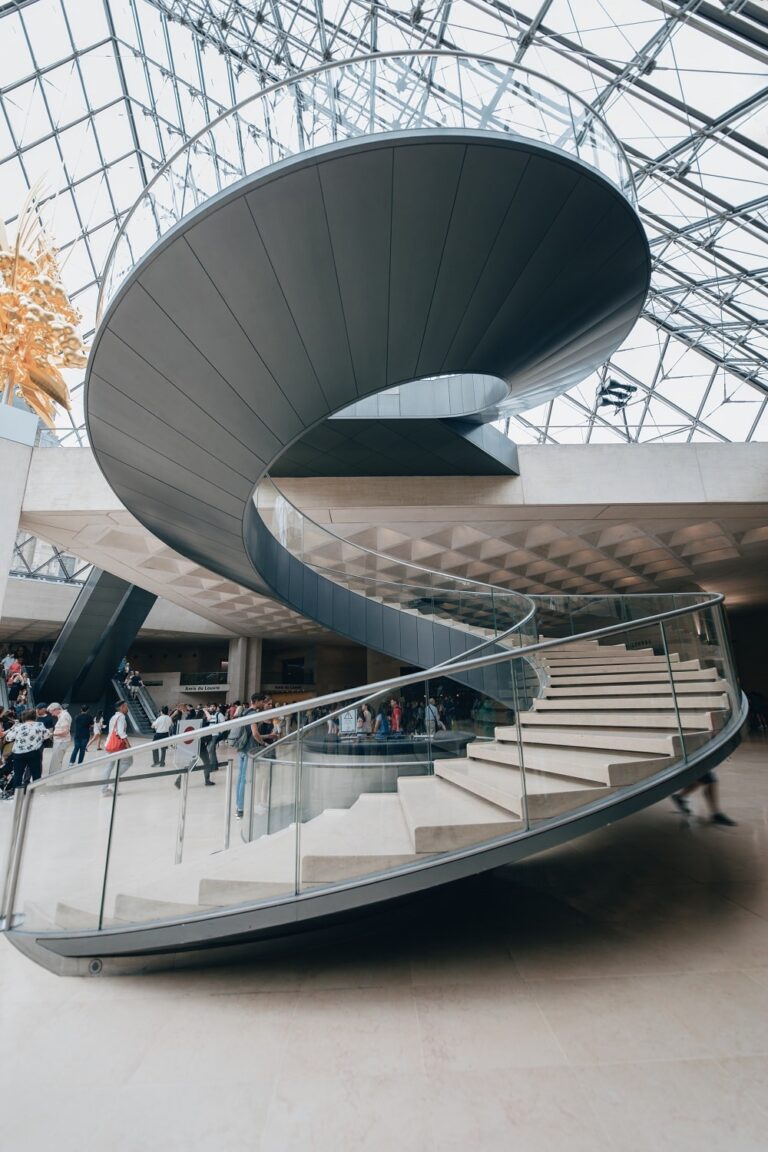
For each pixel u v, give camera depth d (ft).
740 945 13.00
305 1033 10.10
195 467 26.13
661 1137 7.33
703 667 20.17
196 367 21.42
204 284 18.98
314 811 15.90
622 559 71.67
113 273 23.08
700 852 20.51
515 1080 8.59
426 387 44.62
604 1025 10.01
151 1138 7.56
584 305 24.70
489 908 15.80
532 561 69.15
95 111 73.77
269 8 53.52
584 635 17.89
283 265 18.65
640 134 46.19
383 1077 8.75
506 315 23.11
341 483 53.88
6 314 62.85
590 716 18.52
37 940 13.46
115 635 83.92
